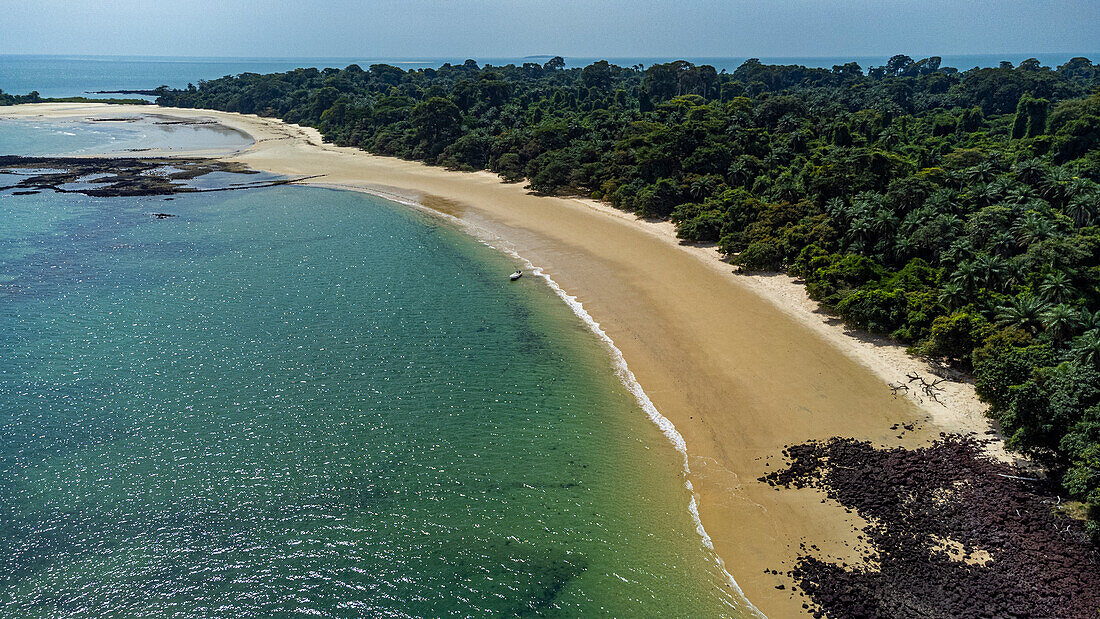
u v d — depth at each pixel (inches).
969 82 7529.5
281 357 2314.2
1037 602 1286.9
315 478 1700.3
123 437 1850.4
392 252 3496.6
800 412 1966.0
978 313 2253.9
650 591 1381.6
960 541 1451.8
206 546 1483.8
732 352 2336.4
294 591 1376.7
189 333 2492.6
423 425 1927.9
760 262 3058.6
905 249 2787.9
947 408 1946.4
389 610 1339.8
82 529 1521.9
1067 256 2416.3
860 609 1298.0
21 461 1739.7
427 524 1553.9
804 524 1534.2
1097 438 1486.2
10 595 1347.2
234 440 1844.2
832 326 2514.8
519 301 2834.6
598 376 2212.1
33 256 3363.7
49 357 2287.2
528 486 1681.8
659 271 3157.0
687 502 1626.5
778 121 5275.6
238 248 3550.7
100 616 1309.1
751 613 1322.6
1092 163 3863.2
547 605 1349.7
